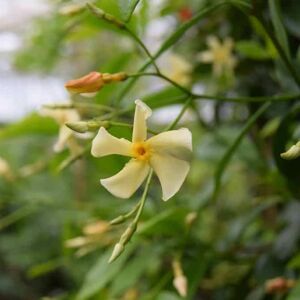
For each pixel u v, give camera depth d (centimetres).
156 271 29
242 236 27
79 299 24
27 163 55
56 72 61
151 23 32
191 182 41
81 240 25
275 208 30
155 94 22
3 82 71
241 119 29
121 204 29
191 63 32
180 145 15
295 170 21
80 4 21
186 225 23
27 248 59
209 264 26
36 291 63
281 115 24
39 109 22
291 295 19
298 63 21
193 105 30
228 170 31
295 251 24
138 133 15
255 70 28
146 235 24
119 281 26
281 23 18
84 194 45
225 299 29
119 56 26
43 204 29
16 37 65
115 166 24
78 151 21
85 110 22
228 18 28
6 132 25
